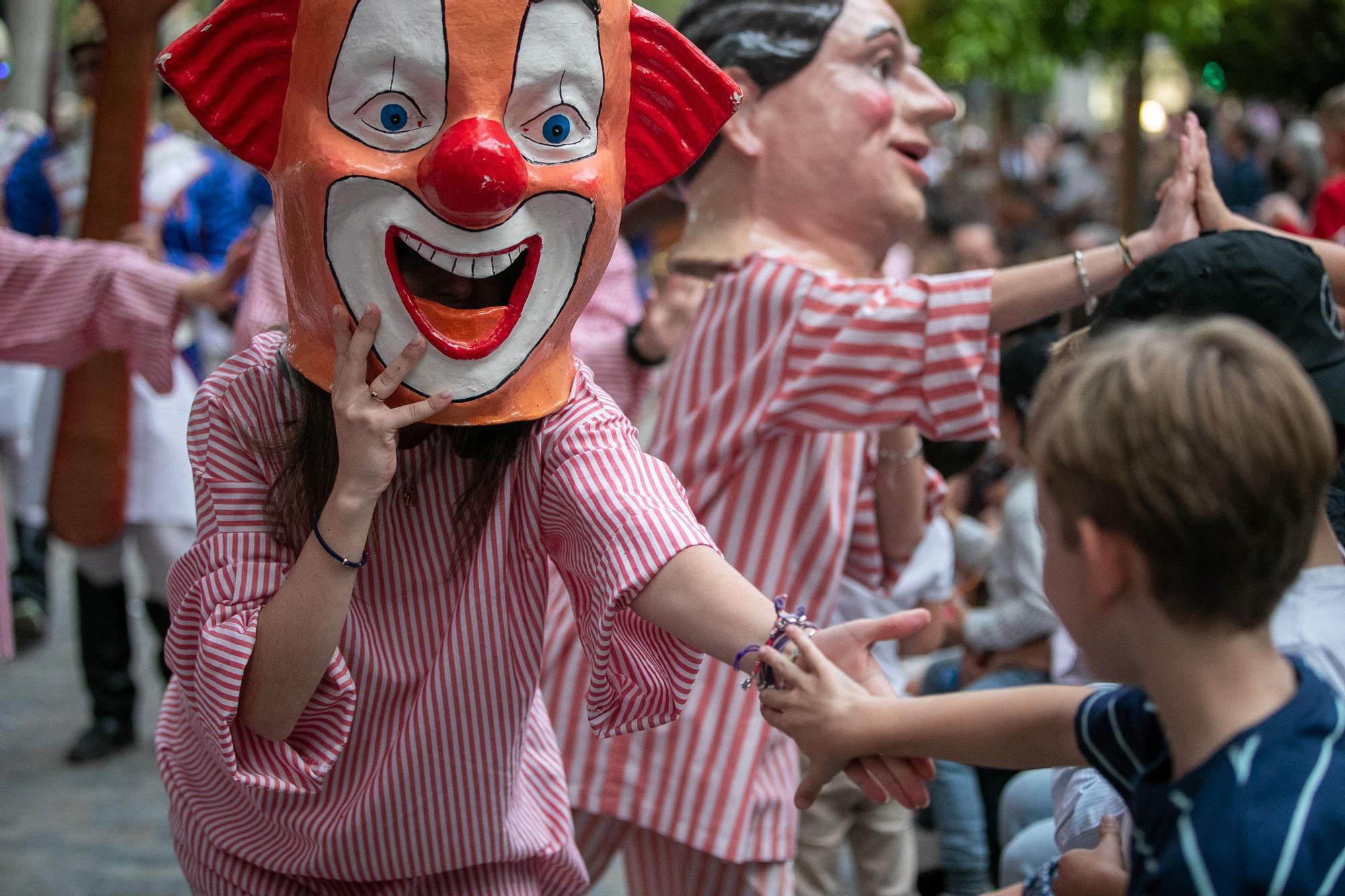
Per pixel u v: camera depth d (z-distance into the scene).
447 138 1.69
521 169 1.70
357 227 1.74
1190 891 1.27
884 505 2.99
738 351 2.73
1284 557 1.31
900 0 7.52
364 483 1.73
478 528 1.87
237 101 1.83
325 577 1.75
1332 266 2.27
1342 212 4.95
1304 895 1.24
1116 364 1.34
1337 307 2.27
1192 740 1.34
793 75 2.91
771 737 2.70
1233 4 6.61
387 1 1.71
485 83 1.73
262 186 5.69
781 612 1.77
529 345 1.81
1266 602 1.32
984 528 4.29
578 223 1.79
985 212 11.27
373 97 1.73
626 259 4.23
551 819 2.16
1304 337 1.82
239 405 1.87
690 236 3.04
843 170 2.90
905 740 1.64
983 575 4.10
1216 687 1.33
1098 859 1.65
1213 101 12.70
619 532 1.80
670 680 1.93
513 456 1.87
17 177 4.81
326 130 1.75
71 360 3.81
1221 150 11.49
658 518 1.80
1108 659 1.40
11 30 6.61
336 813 1.94
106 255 3.69
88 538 4.17
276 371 1.87
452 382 1.77
